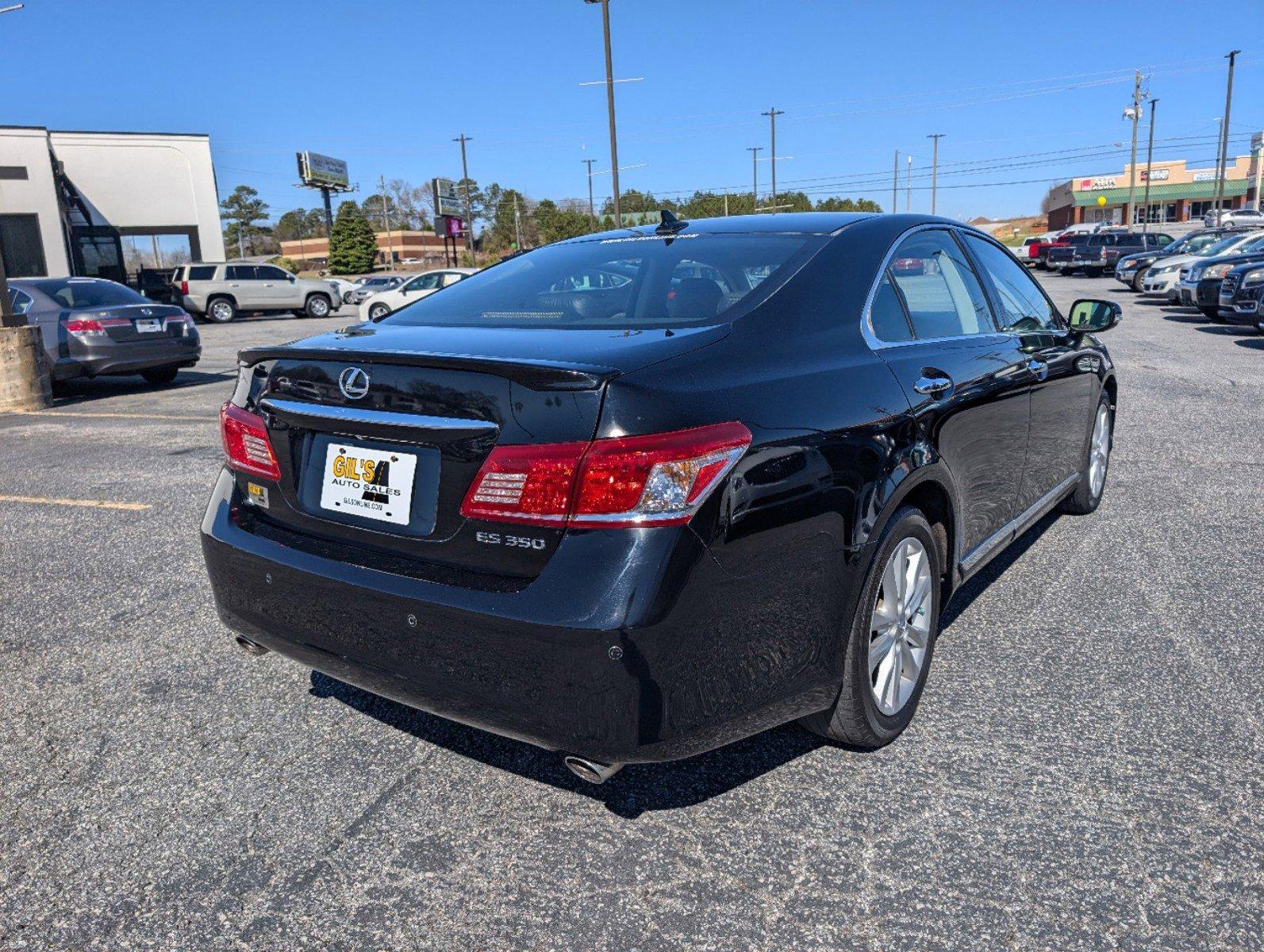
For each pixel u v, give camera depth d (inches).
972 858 87.4
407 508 87.4
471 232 3270.2
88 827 96.9
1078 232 1790.1
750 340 93.0
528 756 108.4
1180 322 659.4
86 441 315.0
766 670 86.0
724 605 80.7
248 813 98.4
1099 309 163.8
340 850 92.1
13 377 390.3
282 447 98.8
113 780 105.3
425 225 4968.0
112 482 249.6
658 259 115.0
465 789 102.0
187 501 225.8
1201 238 1008.2
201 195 1314.0
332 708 121.1
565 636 76.9
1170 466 236.1
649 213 2883.9
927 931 78.4
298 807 99.4
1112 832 90.4
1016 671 124.3
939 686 120.6
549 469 78.2
